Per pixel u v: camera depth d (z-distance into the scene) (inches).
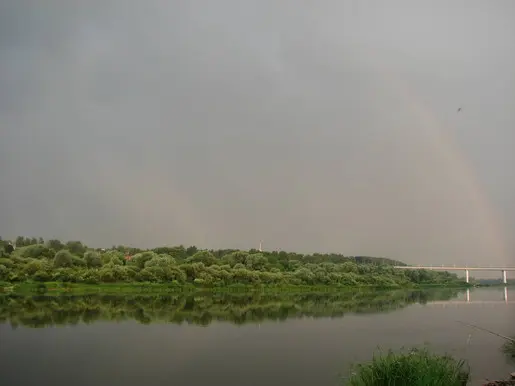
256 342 1865.2
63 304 3070.9
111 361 1496.1
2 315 2532.0
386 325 2461.9
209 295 4298.7
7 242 4909.0
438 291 7052.2
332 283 5915.4
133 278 4242.1
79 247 4896.7
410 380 733.3
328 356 1574.8
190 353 1620.3
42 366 1429.6
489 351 1596.9
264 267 5615.2
